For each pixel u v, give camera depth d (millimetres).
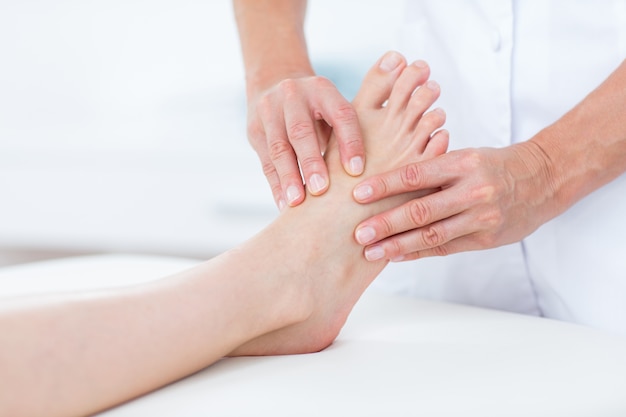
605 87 844
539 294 959
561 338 814
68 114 2291
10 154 2312
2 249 2381
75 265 1073
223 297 779
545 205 834
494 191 804
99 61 2250
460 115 973
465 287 987
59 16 2244
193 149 2178
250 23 999
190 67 2189
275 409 682
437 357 771
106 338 705
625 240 878
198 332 751
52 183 2312
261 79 953
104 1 2215
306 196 860
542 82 923
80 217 2305
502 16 927
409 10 1031
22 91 2299
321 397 697
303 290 816
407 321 880
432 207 810
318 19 2043
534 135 892
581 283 904
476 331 839
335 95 883
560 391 710
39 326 685
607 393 712
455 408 685
